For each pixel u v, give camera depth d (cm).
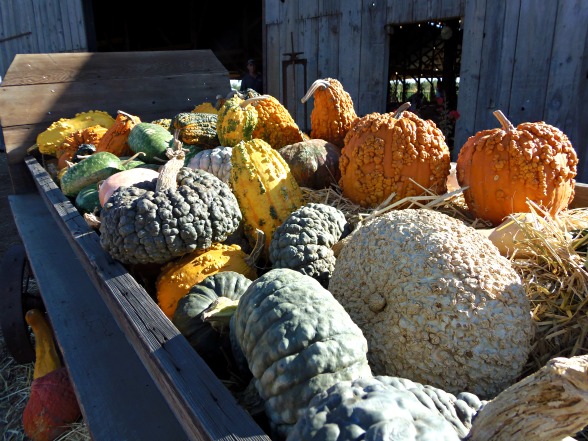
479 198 236
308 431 88
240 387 147
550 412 85
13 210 461
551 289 177
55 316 284
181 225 194
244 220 246
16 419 324
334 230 208
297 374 113
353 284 158
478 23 487
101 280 186
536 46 452
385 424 85
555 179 221
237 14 1401
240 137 323
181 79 573
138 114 557
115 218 195
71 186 338
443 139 257
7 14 1206
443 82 1080
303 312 121
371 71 596
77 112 527
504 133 228
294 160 291
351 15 601
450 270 141
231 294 182
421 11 531
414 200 242
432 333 138
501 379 138
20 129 508
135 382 228
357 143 257
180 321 170
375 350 147
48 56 507
